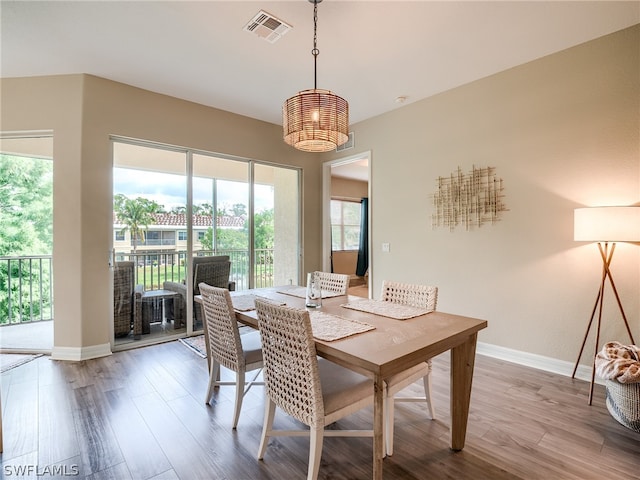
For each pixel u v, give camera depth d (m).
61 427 1.93
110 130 3.13
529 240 2.84
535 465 1.62
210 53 2.67
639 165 2.31
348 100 3.61
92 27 2.33
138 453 1.71
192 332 3.70
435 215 3.49
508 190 2.96
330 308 2.07
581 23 2.28
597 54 2.47
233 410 2.16
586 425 1.95
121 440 1.82
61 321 3.00
